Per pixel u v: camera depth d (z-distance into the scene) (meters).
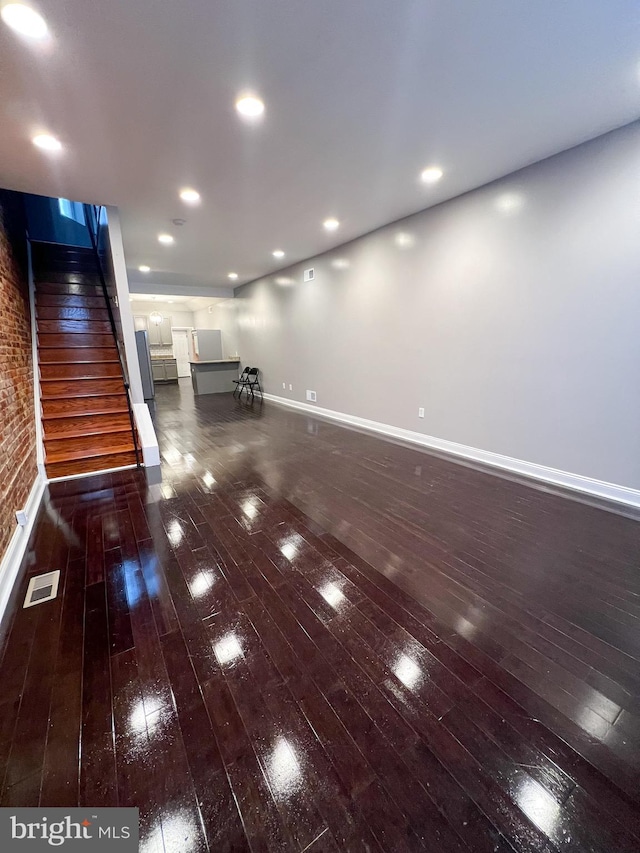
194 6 1.39
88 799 1.02
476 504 2.78
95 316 4.64
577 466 2.97
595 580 1.90
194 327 12.88
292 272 6.27
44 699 1.32
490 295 3.34
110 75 1.73
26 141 2.28
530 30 1.56
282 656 1.48
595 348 2.73
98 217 4.87
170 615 1.71
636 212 2.40
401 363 4.45
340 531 2.43
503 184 3.07
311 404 6.46
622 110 2.18
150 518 2.64
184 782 1.06
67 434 3.59
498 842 0.92
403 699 1.29
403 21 1.50
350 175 2.90
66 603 1.80
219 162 2.63
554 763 1.09
